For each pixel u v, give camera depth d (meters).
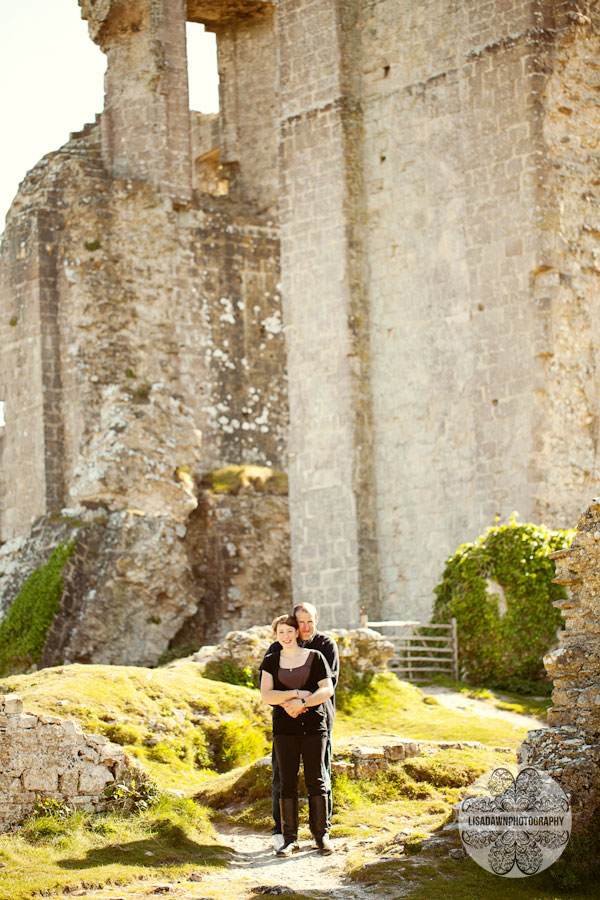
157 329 33.56
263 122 36.84
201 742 16.83
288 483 30.53
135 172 34.84
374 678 19.69
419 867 11.79
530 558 22.94
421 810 13.88
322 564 27.58
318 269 28.05
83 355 32.66
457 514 26.05
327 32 28.19
